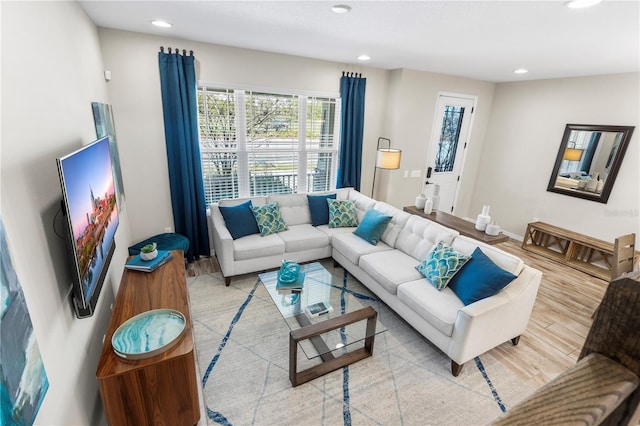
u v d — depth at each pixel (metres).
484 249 2.61
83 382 1.57
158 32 3.04
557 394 0.38
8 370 0.85
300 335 2.04
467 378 2.26
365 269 3.10
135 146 3.38
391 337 2.65
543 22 2.27
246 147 4.04
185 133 3.48
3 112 1.07
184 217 3.75
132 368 1.48
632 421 0.41
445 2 2.03
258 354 2.40
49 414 1.15
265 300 3.08
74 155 1.40
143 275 2.33
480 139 5.55
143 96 3.28
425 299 2.45
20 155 1.17
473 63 3.81
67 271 1.51
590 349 0.43
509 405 2.06
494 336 2.30
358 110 4.52
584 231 4.31
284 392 2.08
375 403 2.03
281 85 3.95
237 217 3.50
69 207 1.28
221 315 2.84
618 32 2.36
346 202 4.09
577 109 4.28
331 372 2.26
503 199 5.36
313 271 3.00
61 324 1.36
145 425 1.61
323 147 4.61
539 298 3.35
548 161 4.66
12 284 0.93
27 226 1.17
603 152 4.02
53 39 1.63
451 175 5.52
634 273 0.39
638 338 0.38
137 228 3.63
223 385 2.12
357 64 4.36
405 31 2.67
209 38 3.21
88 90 2.30
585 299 3.36
